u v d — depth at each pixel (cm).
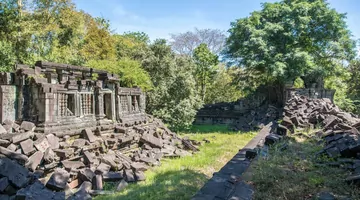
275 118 1839
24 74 700
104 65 1457
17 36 1430
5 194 470
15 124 658
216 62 3075
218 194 306
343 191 294
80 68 866
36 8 1598
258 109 2220
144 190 559
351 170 359
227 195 303
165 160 912
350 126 605
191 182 618
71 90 781
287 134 671
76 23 1689
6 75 692
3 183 469
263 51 1806
